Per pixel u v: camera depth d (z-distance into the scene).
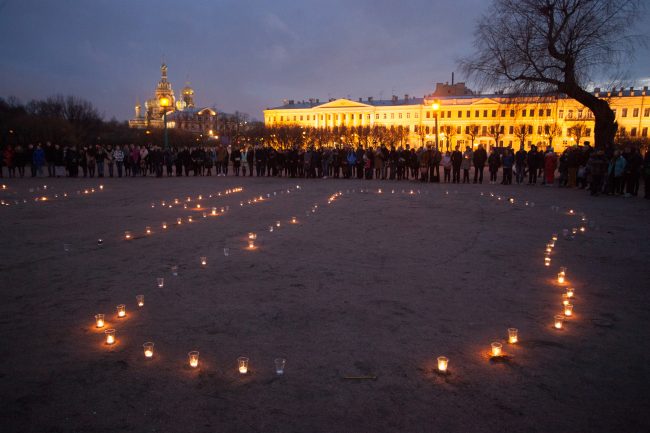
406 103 111.88
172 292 6.48
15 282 6.91
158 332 5.16
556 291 6.62
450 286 6.79
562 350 4.77
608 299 6.30
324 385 4.06
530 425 3.50
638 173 18.98
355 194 19.27
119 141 85.75
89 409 3.68
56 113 84.88
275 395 3.89
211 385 4.05
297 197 18.06
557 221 12.61
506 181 25.11
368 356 4.61
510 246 9.48
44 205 15.70
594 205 16.14
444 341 4.96
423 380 4.16
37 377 4.18
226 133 108.12
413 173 27.52
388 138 94.06
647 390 4.02
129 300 6.16
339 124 116.00
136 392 3.93
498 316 5.66
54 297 6.27
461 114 103.25
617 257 8.62
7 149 29.05
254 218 12.92
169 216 13.29
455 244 9.61
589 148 22.38
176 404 3.75
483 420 3.56
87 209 14.74
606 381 4.17
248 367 4.38
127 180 26.55
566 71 26.73
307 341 4.94
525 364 4.47
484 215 13.62
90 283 6.88
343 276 7.25
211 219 12.75
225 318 5.56
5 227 11.45
